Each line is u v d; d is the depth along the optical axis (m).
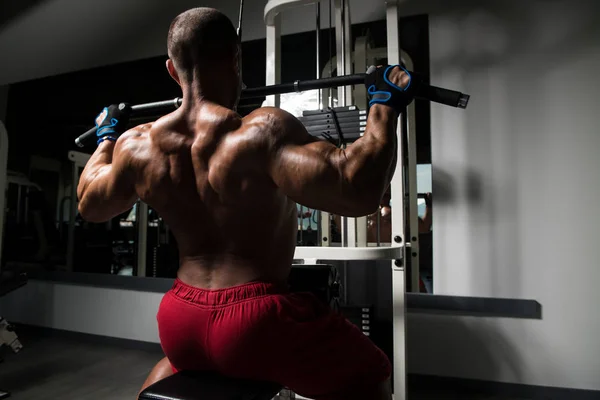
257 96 1.12
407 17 2.53
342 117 1.44
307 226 2.96
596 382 2.03
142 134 0.85
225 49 0.83
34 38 3.69
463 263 2.30
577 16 2.16
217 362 0.74
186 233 0.80
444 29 2.42
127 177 0.85
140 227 3.29
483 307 2.21
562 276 2.11
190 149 0.78
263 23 2.81
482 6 2.35
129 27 3.29
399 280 1.55
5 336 2.24
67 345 3.09
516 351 2.16
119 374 2.51
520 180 2.22
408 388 2.27
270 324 0.71
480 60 2.34
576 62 2.15
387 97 0.73
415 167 2.47
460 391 2.22
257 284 0.74
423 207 2.96
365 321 1.75
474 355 2.23
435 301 2.29
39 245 3.84
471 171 2.31
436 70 2.43
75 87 3.95
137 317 3.01
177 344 0.78
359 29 2.70
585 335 2.06
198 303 0.75
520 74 2.25
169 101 1.05
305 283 0.93
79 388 2.30
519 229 2.20
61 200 4.18
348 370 0.76
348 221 1.92
